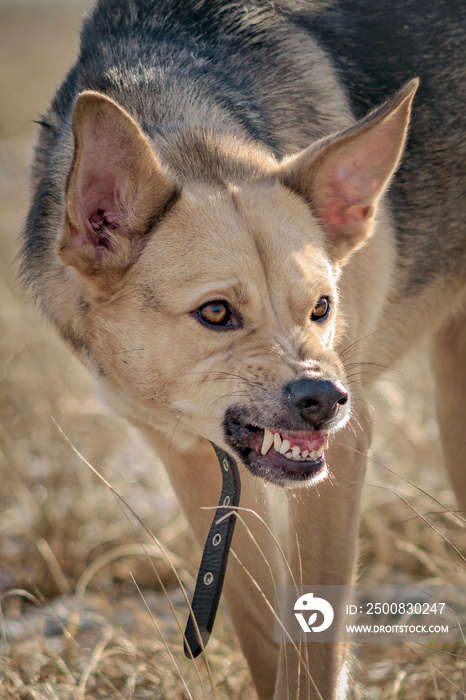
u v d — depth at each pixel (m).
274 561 3.67
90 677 3.72
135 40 3.66
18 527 5.13
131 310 3.05
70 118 3.49
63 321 3.38
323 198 3.20
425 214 3.96
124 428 6.20
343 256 3.31
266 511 3.67
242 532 3.58
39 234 3.47
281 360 2.85
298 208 3.13
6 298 8.10
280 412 2.81
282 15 3.80
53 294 3.39
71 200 2.91
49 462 5.75
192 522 3.71
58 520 5.12
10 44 31.88
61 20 41.50
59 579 4.68
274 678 3.63
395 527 5.02
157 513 5.32
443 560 4.48
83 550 4.98
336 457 3.40
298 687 3.04
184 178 3.11
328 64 3.79
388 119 3.11
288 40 3.73
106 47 3.69
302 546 3.40
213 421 3.00
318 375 2.81
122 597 4.85
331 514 3.37
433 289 4.14
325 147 3.11
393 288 3.92
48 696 3.50
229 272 2.88
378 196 3.28
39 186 3.58
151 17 3.71
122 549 4.90
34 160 3.79
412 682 3.76
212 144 3.23
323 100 3.71
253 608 3.61
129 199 2.98
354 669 3.79
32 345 7.19
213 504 3.63
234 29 3.68
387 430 5.60
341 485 3.39
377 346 3.98
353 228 3.30
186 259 2.94
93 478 5.56
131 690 3.52
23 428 6.17
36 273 3.51
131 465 5.73
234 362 2.90
